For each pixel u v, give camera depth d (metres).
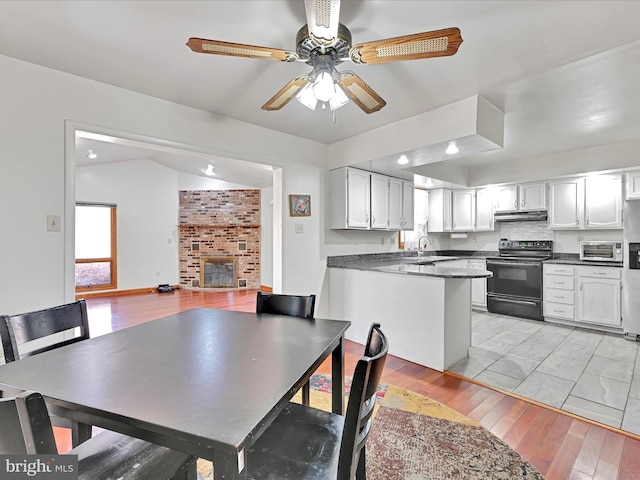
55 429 2.00
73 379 1.02
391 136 3.21
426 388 2.54
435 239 5.97
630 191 3.91
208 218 7.52
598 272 4.03
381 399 2.35
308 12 1.28
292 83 1.82
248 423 0.78
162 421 0.78
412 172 4.26
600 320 4.01
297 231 3.64
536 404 2.28
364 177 3.94
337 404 1.63
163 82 2.36
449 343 2.94
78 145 4.77
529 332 3.97
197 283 7.41
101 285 6.49
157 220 7.17
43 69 2.15
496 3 1.55
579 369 2.87
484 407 2.25
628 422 2.05
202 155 2.95
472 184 5.43
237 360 1.18
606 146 4.10
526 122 3.17
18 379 1.03
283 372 1.08
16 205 2.08
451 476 1.59
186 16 1.65
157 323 1.72
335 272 3.88
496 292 4.96
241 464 0.74
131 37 1.83
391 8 1.57
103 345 1.36
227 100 2.67
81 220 6.32
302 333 1.53
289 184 3.56
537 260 4.61
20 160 2.09
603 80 2.30
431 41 1.39
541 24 1.69
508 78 2.27
